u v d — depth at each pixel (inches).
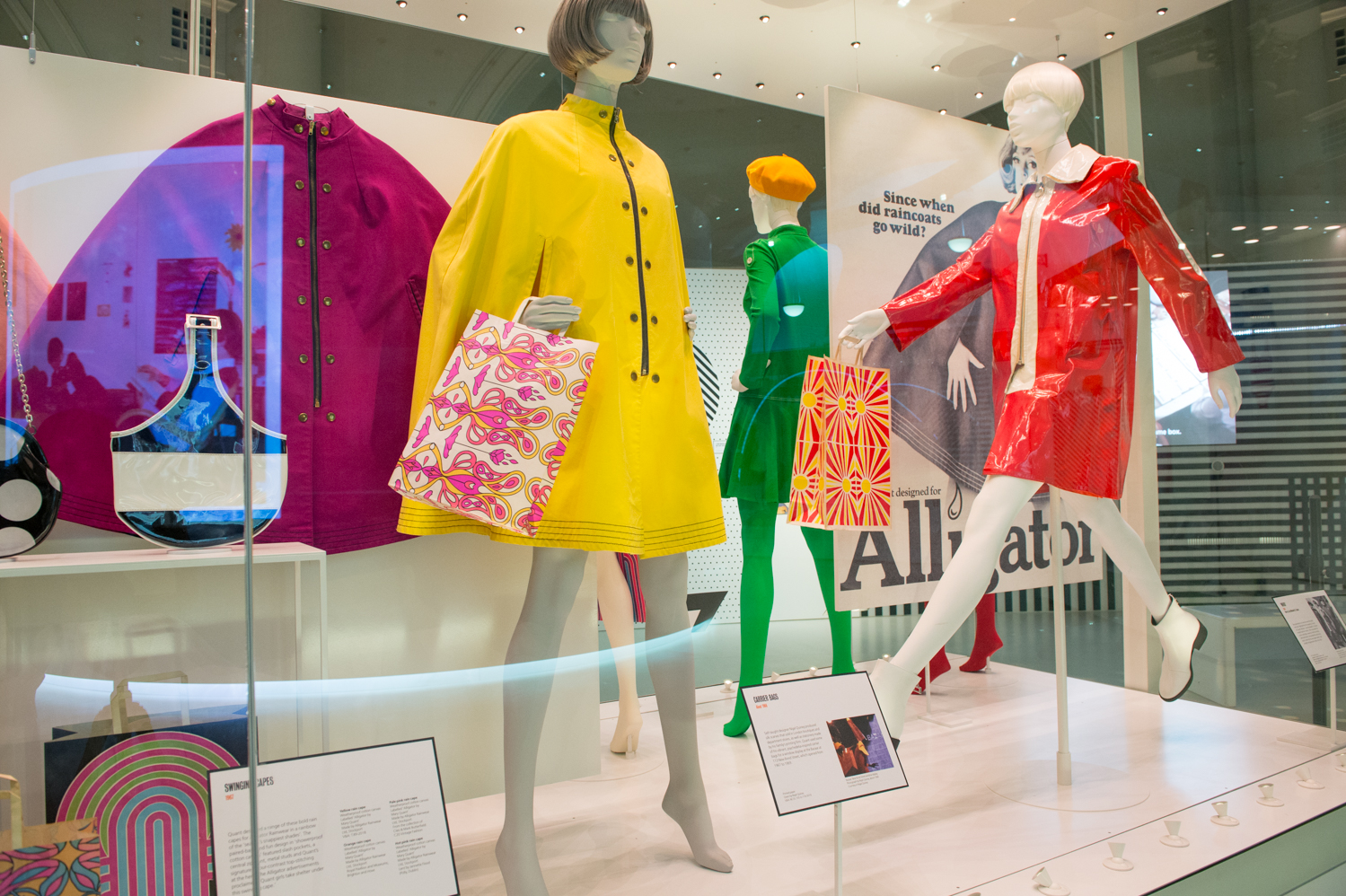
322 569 47.8
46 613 41.5
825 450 69.9
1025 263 74.7
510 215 51.2
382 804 37.3
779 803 46.3
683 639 55.4
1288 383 97.6
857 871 55.1
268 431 45.8
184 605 44.4
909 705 76.6
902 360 76.2
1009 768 73.7
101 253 43.1
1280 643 95.8
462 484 45.2
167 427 42.9
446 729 54.3
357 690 51.3
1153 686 90.2
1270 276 96.3
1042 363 73.5
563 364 47.9
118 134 44.6
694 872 53.1
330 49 51.7
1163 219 77.0
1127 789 71.9
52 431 41.1
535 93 59.9
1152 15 85.4
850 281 72.9
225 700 44.9
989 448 81.0
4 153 42.3
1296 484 97.7
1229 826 65.3
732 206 67.6
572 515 48.5
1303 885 66.2
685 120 66.2
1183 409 93.4
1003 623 79.4
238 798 34.5
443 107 56.9
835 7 70.4
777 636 66.4
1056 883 54.9
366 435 50.6
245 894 33.6
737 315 67.1
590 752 60.2
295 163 48.9
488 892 47.9
